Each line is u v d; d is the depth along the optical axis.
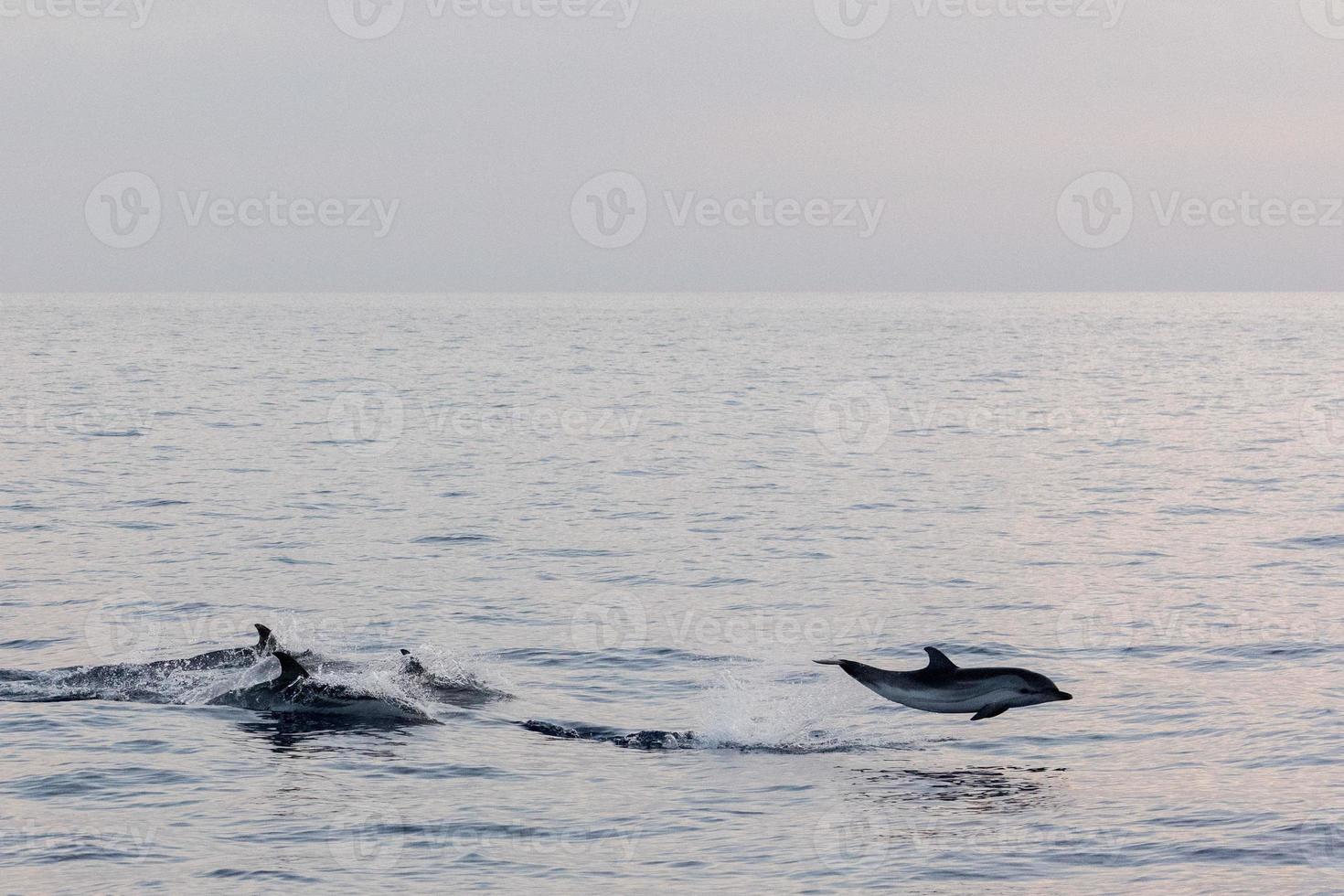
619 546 65.50
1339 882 24.48
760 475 94.19
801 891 24.52
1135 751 33.38
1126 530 69.88
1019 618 49.41
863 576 57.97
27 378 187.25
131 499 79.19
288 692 37.94
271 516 73.88
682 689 40.28
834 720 36.88
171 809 28.97
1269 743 33.50
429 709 37.34
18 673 39.97
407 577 57.41
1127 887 24.50
